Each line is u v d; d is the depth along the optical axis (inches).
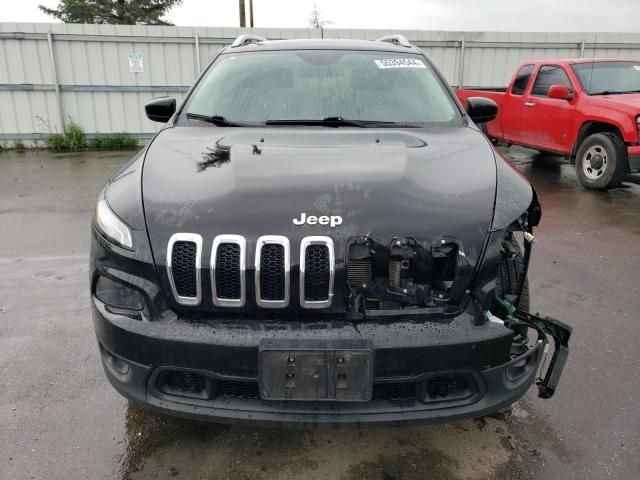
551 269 173.8
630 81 303.3
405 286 77.7
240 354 72.9
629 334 130.3
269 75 127.1
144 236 77.8
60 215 241.0
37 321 137.7
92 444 93.1
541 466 87.5
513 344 83.4
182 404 77.3
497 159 96.4
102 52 443.5
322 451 91.2
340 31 465.7
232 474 86.0
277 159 90.3
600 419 99.0
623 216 240.2
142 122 464.1
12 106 444.1
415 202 80.3
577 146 301.4
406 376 73.5
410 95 123.2
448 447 92.0
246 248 74.5
